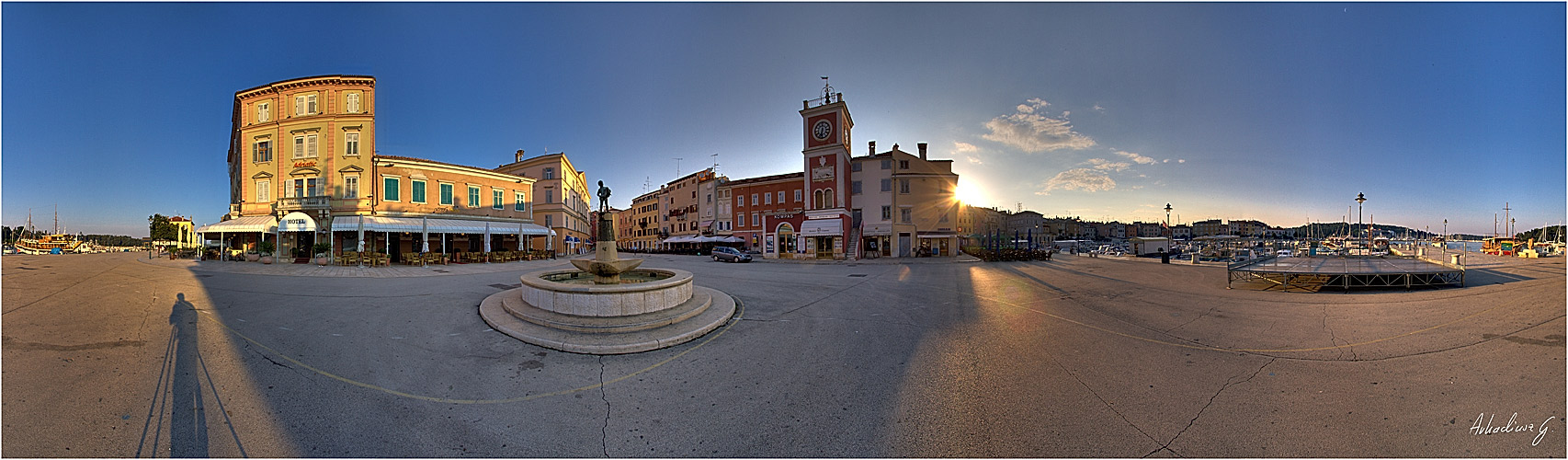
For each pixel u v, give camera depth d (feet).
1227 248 141.08
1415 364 18.07
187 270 60.34
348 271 59.26
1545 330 22.70
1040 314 30.66
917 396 15.60
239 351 19.88
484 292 38.55
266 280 47.88
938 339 23.43
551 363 19.03
